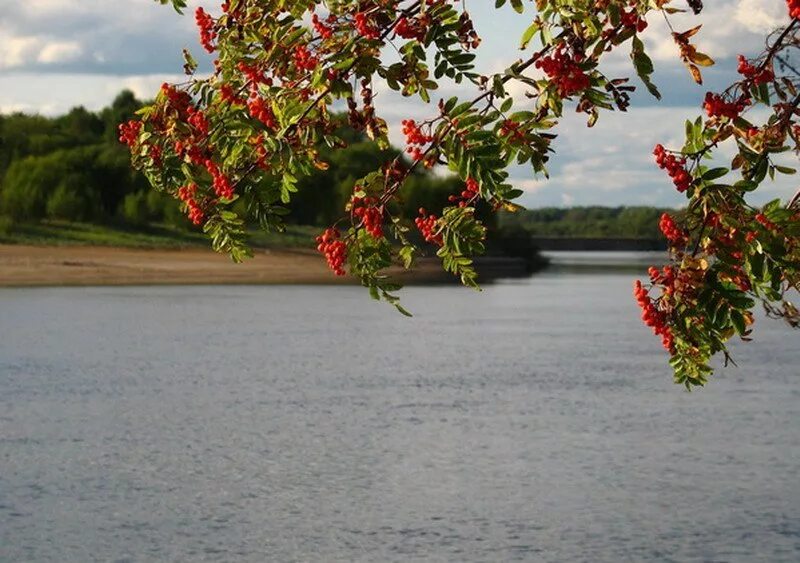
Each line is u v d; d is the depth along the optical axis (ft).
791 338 185.98
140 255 361.30
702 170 13.17
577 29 12.51
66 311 217.36
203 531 64.23
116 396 118.52
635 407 112.68
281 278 328.70
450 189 308.19
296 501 72.02
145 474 79.66
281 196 13.84
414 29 13.12
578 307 251.80
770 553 60.29
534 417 106.52
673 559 59.21
